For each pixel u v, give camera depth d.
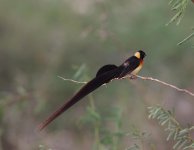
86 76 9.83
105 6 15.57
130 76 6.64
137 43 16.45
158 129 11.91
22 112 15.39
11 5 19.67
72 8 18.31
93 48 17.95
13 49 19.33
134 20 16.48
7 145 16.12
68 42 18.30
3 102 14.09
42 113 16.14
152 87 16.42
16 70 18.86
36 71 18.61
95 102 15.55
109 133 9.24
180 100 18.25
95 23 14.97
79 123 10.71
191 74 17.84
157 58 16.91
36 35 19.27
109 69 6.11
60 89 16.66
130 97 13.62
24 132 16.00
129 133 7.43
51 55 18.52
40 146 7.73
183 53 17.25
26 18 19.48
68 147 15.83
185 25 16.12
